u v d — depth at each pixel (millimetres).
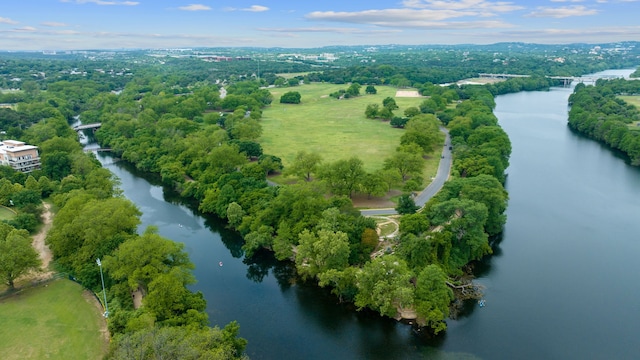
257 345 113375
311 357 109562
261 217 164375
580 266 150875
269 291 138375
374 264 123562
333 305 130500
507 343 114625
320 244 131750
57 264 141750
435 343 114500
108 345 105875
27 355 102250
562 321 123188
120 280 125250
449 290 126875
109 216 144375
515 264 151750
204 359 85438
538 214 191875
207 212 197125
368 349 112625
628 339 116500
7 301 123688
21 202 182750
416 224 143125
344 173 191000
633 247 163750
